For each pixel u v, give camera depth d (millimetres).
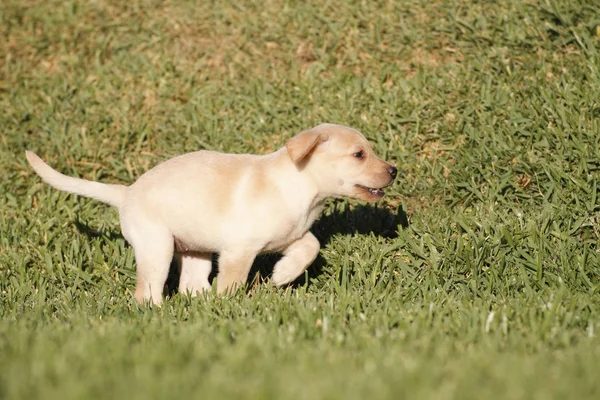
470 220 8750
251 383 4930
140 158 10688
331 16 12594
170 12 13367
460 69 11148
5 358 5461
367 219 9180
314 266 8578
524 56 11023
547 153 9352
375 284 8062
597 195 8688
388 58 11688
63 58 12680
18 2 13977
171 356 5469
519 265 8078
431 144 10148
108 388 4828
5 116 11539
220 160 7699
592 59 10500
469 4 12094
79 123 11328
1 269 8789
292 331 6242
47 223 9430
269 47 12328
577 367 5297
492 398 4664
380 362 5371
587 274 7980
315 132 7461
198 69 12125
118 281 8414
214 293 7570
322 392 4695
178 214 7531
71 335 6125
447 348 5766
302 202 7578
